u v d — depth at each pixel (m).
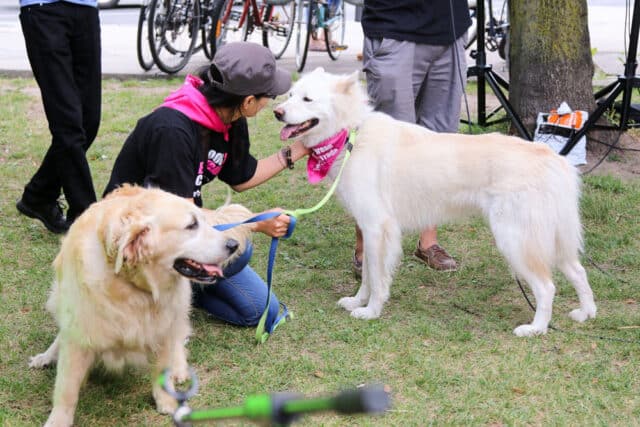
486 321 3.99
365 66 4.70
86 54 4.74
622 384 3.31
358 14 14.48
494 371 3.44
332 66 10.27
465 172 3.88
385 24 4.54
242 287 3.75
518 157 3.79
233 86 3.38
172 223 2.71
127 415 3.06
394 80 4.55
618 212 5.39
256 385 3.32
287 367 3.46
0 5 15.85
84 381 3.13
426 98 4.89
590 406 3.16
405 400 3.21
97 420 3.03
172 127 3.39
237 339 3.74
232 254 2.82
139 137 3.47
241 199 5.70
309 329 3.86
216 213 3.37
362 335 3.78
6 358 3.47
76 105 4.62
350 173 4.00
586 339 3.75
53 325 3.79
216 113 3.51
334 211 5.57
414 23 4.52
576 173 3.92
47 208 4.88
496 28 9.88
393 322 3.96
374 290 4.01
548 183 3.77
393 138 4.02
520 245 3.78
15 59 10.16
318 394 3.23
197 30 9.47
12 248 4.70
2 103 7.80
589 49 6.45
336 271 4.68
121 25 13.52
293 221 3.55
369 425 3.02
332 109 3.95
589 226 5.23
